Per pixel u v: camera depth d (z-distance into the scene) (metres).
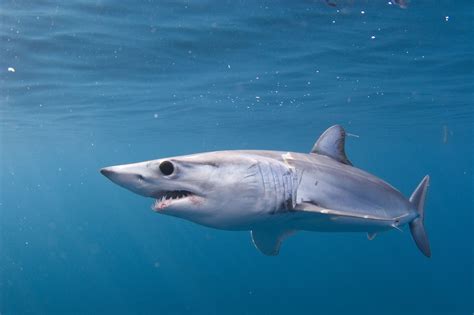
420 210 7.61
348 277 51.47
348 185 5.78
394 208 6.55
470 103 24.91
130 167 4.13
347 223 5.77
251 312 37.97
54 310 39.06
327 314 36.62
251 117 28.67
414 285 47.22
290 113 27.45
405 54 15.71
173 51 14.80
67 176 101.56
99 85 19.12
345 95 22.42
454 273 54.78
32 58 15.03
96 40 13.53
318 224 5.61
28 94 20.45
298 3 11.24
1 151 46.44
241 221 4.62
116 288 49.78
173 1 10.94
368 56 15.88
